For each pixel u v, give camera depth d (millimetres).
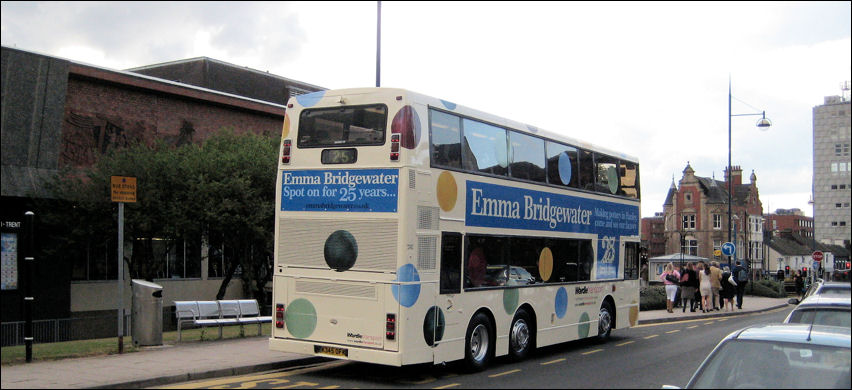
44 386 9852
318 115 12141
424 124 11594
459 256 12203
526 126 14312
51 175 22047
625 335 19422
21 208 22016
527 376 12117
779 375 8102
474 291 12516
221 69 35031
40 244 22562
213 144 24609
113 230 21812
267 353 13672
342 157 11758
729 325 22797
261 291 28656
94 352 13195
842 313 12000
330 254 11734
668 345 16969
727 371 8094
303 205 12094
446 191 11930
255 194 23094
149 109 26531
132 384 10305
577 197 15961
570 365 13508
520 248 13875
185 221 21531
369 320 11305
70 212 21922
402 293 11031
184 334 17328
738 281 30609
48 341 19469
